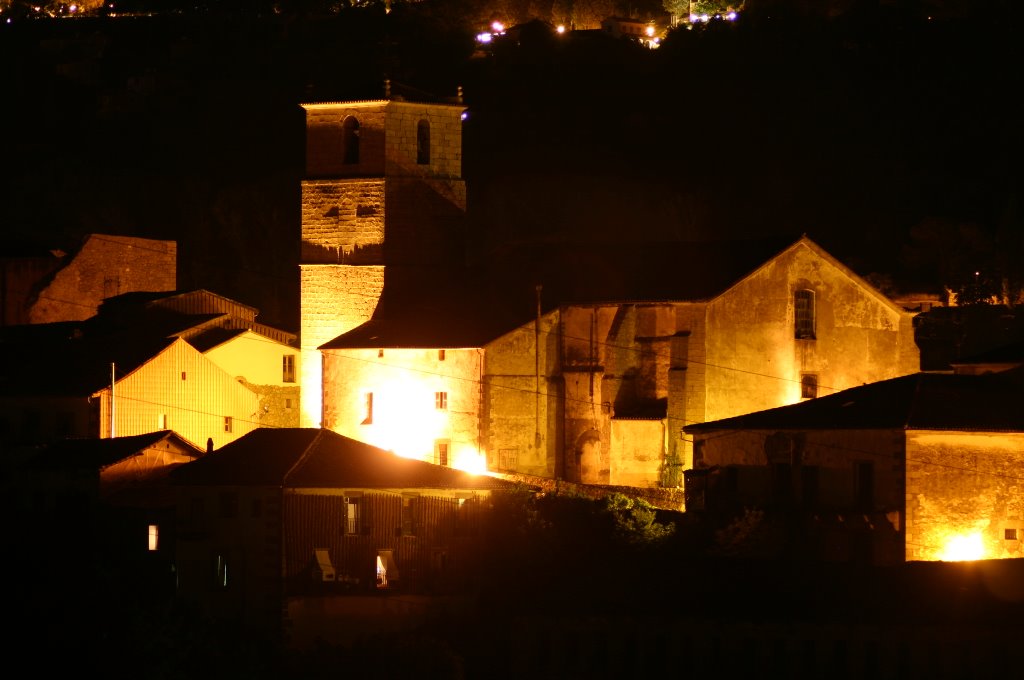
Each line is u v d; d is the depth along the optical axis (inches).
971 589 7524.6
